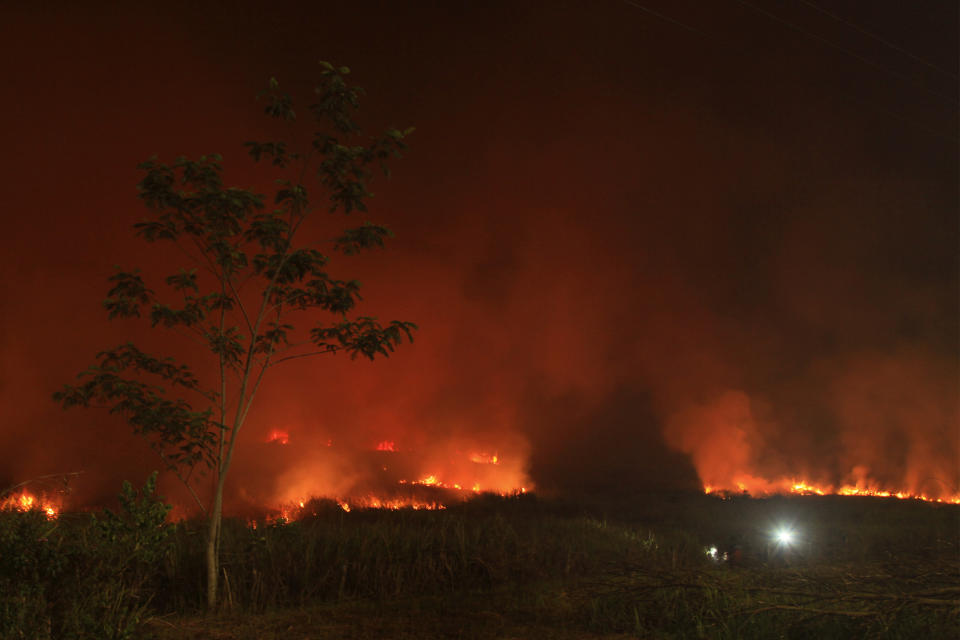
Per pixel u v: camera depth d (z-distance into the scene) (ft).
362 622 22.16
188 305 23.30
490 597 26.30
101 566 17.85
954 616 22.95
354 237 24.39
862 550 37.91
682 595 25.85
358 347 24.00
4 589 16.39
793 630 21.81
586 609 24.38
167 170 22.79
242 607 23.21
